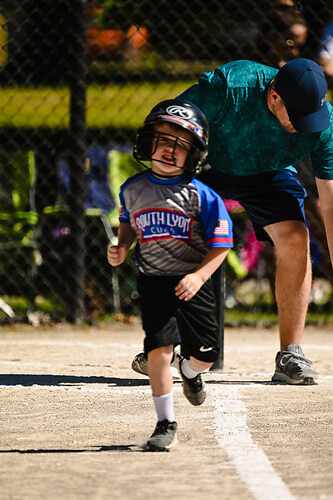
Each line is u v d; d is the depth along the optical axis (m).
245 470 8.35
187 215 9.66
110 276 24.27
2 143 29.48
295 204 13.74
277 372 14.19
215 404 11.98
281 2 19.98
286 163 13.26
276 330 23.05
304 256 13.76
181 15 26.19
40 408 11.80
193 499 7.36
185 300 9.31
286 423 10.69
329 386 13.71
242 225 23.39
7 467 8.55
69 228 23.09
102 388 13.47
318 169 13.43
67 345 19.53
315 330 22.86
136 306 24.55
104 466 8.57
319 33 23.28
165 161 9.55
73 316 23.14
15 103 31.97
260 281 24.03
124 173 23.27
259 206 13.69
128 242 9.96
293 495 7.45
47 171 25.38
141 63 32.19
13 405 12.02
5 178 23.33
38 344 19.66
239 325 23.31
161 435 9.31
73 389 13.38
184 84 31.64
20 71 27.42
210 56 26.42
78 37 23.00
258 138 12.98
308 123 12.21
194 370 10.41
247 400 12.37
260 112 12.79
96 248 24.05
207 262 9.47
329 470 8.34
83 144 23.02
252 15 25.45
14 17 26.28
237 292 25.38
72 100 23.00
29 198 23.14
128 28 26.36
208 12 25.89
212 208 9.62
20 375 14.85
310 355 18.00
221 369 15.44
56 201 24.95
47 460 8.85
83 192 22.97
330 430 10.28
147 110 31.58
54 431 10.32
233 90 12.73
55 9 25.50
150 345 9.38
